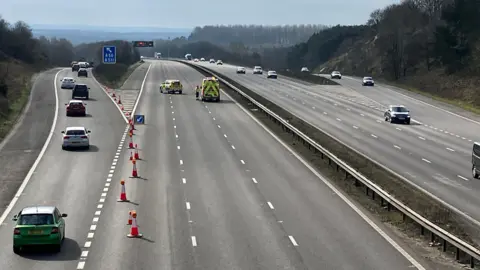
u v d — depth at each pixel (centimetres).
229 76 14738
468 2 13438
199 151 5000
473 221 3058
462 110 8731
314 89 11712
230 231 2775
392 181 3856
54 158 4600
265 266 2278
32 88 9900
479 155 4128
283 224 2920
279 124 6512
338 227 2886
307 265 2298
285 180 3969
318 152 4972
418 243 2658
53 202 3306
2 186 3691
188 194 3522
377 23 19562
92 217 2997
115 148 5075
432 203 3291
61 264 2280
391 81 13988
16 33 17038
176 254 2414
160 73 14488
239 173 4162
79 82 11488
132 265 2269
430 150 5375
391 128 6800
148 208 3184
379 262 2356
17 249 2416
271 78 14412
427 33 14762
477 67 11850
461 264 2359
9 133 5738
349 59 19388
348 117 7675
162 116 7138
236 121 6838
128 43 19200
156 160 4575
